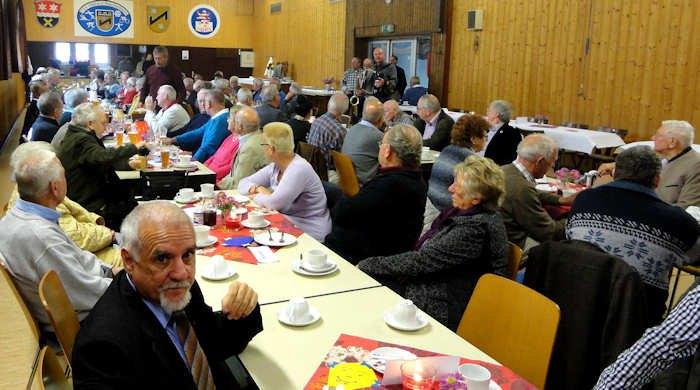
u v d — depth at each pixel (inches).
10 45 440.1
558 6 308.3
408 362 61.1
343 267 99.2
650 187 102.6
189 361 60.3
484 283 81.6
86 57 599.5
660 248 98.0
